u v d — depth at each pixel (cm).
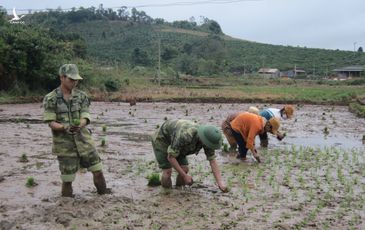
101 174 767
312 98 3912
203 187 840
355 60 10688
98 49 9619
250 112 1199
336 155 1234
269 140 1541
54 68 3622
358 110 2795
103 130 1723
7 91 3384
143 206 710
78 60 4697
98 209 684
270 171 1006
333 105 3672
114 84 4497
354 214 698
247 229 619
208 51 9750
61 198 737
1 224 616
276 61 10794
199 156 1181
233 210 702
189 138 732
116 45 10062
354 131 1895
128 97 3819
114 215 660
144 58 8400
